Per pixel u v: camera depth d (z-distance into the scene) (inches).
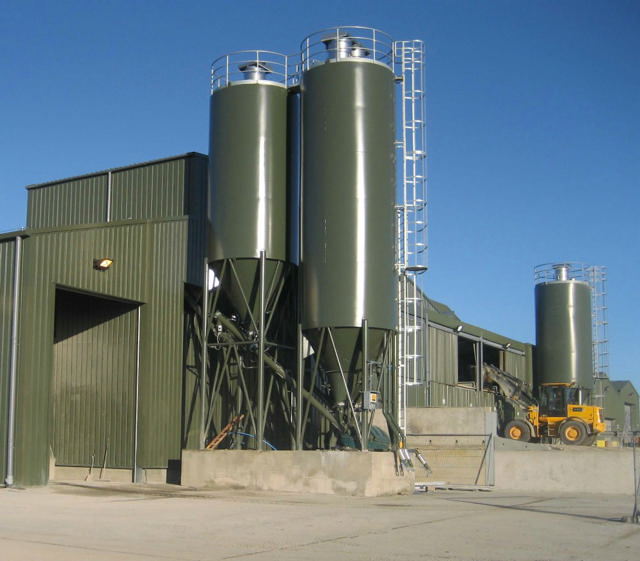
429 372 1920.5
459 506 977.5
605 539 692.1
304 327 1155.9
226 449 1214.3
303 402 1245.7
